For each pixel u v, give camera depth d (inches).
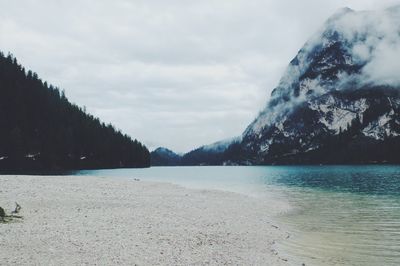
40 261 586.6
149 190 1818.4
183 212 1187.3
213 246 778.8
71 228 830.5
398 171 5748.0
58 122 6402.6
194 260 658.8
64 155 6117.1
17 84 5880.9
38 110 6131.9
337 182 3272.6
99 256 633.0
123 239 761.6
